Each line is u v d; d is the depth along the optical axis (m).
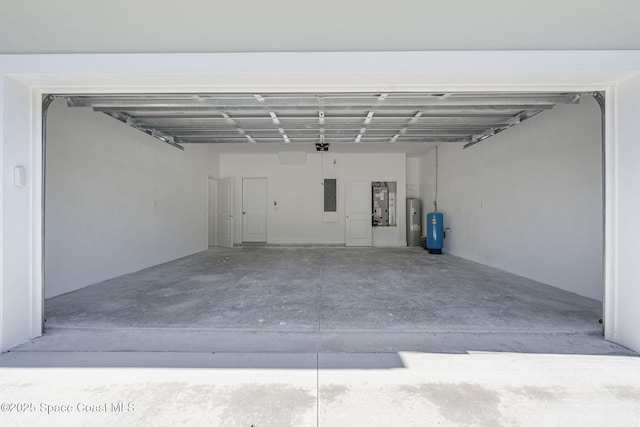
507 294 3.93
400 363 2.21
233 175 9.52
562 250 4.11
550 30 2.41
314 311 3.30
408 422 1.61
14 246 2.45
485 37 2.44
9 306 2.41
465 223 6.86
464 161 6.91
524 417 1.64
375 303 3.58
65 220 3.96
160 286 4.37
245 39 2.48
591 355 2.32
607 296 2.58
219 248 8.72
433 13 2.45
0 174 2.36
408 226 9.43
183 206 7.15
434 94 3.46
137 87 2.67
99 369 2.12
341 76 2.51
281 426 1.59
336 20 2.47
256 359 2.27
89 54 2.43
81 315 3.16
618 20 2.38
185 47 2.48
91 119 4.39
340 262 6.40
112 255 4.85
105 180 4.68
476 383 1.96
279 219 9.52
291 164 9.46
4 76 2.37
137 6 2.47
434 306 3.45
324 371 2.10
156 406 1.74
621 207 2.46
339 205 9.44
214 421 1.62
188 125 4.90
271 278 4.89
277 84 2.66
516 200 5.09
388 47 2.47
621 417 1.64
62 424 1.59
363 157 9.39
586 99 3.72
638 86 2.34
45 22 2.46
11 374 2.06
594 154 3.63
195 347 2.47
